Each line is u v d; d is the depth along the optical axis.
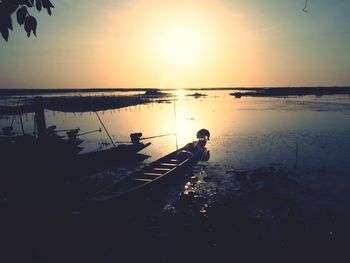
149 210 13.62
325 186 16.16
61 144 23.92
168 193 15.78
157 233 11.55
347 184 16.39
